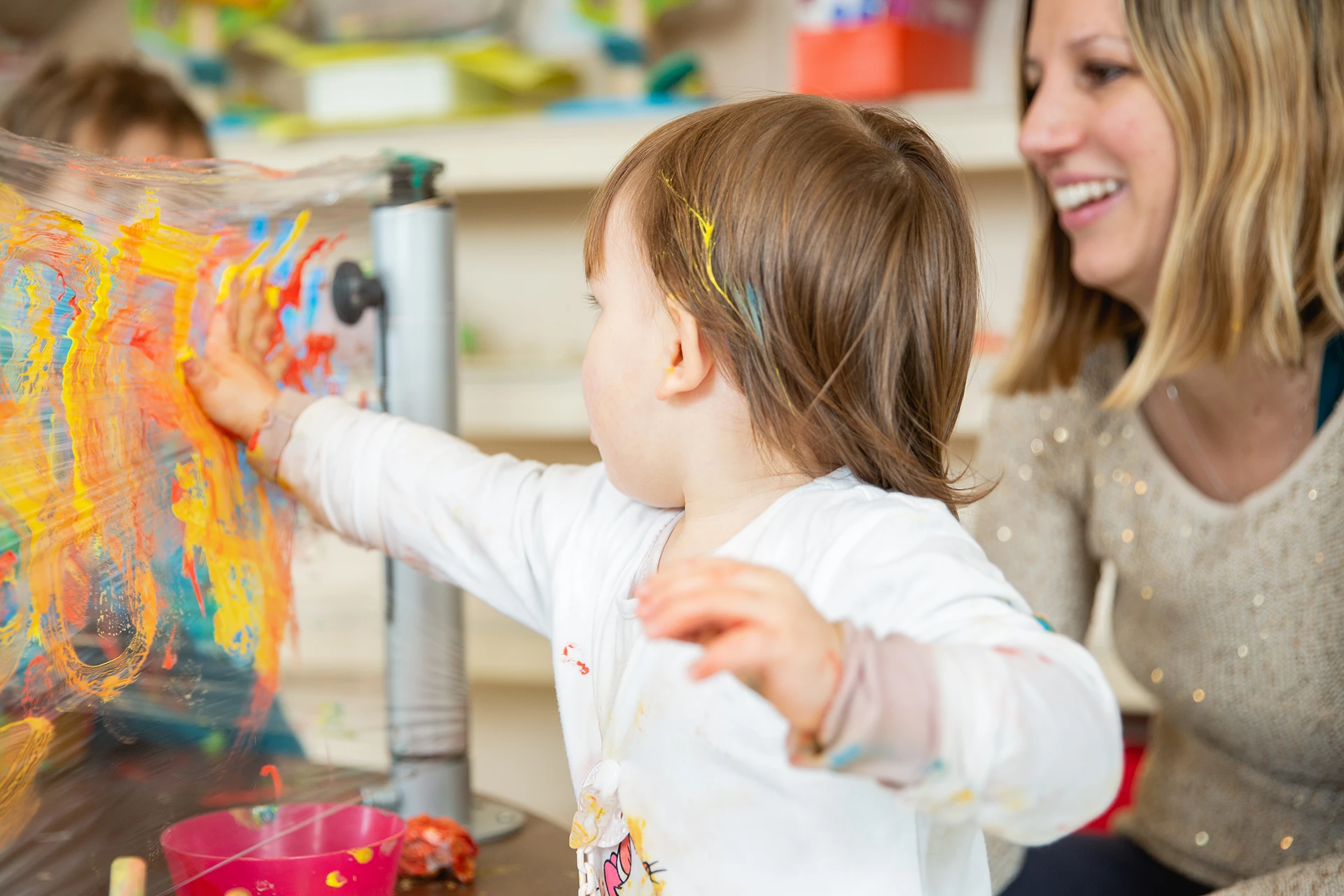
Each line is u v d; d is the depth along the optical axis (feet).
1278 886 2.30
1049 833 1.43
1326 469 2.71
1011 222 5.70
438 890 2.24
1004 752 1.33
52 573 1.62
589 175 5.49
